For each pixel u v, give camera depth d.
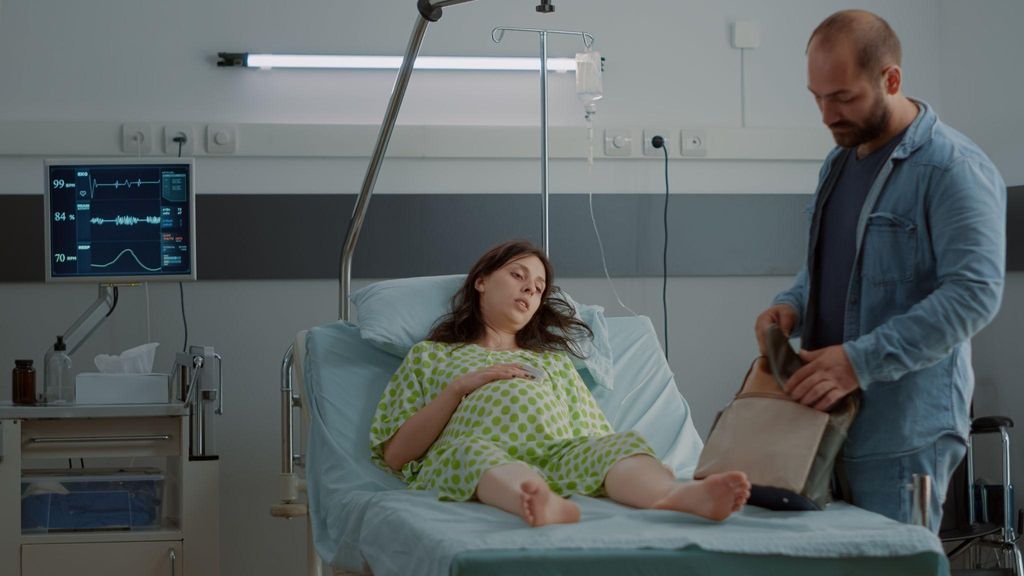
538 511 1.88
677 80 3.87
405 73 2.79
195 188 3.55
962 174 1.85
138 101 3.58
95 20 3.57
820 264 2.06
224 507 3.62
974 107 3.82
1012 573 3.09
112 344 3.58
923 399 1.90
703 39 3.89
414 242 3.70
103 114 3.57
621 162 3.83
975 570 3.10
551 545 1.74
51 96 3.55
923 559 1.76
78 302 3.57
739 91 3.91
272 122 3.65
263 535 3.64
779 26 3.94
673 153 3.83
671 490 2.04
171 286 3.61
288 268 3.64
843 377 1.87
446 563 1.74
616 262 3.81
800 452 1.92
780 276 3.93
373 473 2.62
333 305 3.69
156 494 2.99
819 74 1.89
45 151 3.51
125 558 2.90
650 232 3.84
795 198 3.93
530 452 2.45
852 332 1.97
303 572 3.66
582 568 1.72
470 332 2.84
